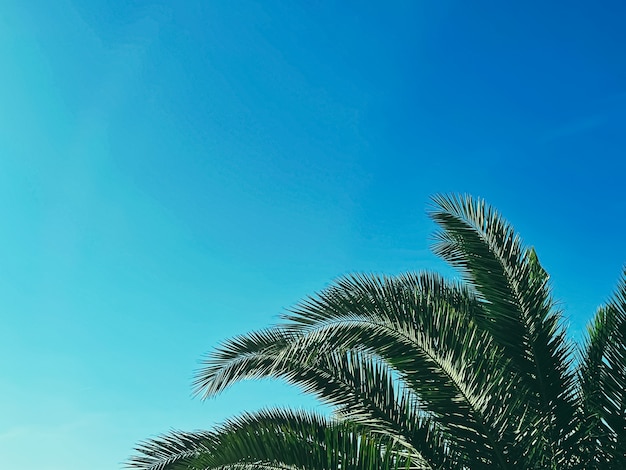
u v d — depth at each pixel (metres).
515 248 7.56
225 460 4.86
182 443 7.32
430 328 6.16
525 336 7.16
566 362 7.14
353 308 6.32
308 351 6.52
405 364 6.16
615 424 6.66
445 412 5.96
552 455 6.47
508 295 7.32
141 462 7.06
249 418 7.43
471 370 5.98
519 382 6.94
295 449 4.84
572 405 6.88
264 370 7.32
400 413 6.58
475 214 7.83
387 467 4.86
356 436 4.89
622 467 6.47
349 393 7.00
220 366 7.33
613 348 6.98
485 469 5.86
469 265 8.09
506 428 5.90
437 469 6.17
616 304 7.18
